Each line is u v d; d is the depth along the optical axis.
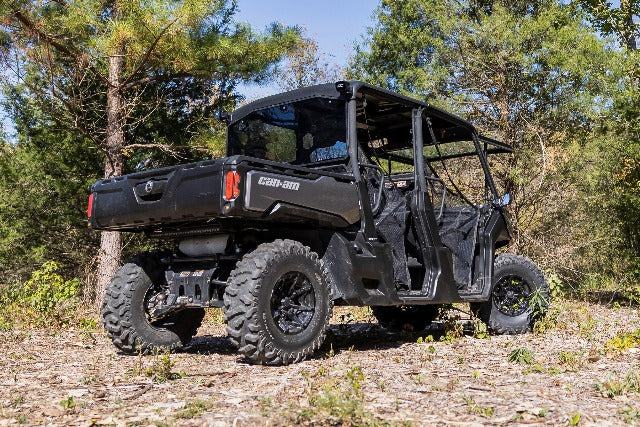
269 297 5.29
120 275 6.27
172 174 5.43
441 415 3.50
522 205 13.84
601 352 5.86
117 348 6.41
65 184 15.99
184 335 6.48
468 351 6.11
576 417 3.29
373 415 3.46
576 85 14.09
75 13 10.55
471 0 15.72
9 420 3.49
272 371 5.07
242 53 11.79
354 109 6.05
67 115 13.42
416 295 6.32
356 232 5.96
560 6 14.88
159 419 3.46
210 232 5.84
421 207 6.50
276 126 6.57
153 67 11.82
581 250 15.42
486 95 14.82
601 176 14.62
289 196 5.35
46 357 6.05
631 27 14.63
